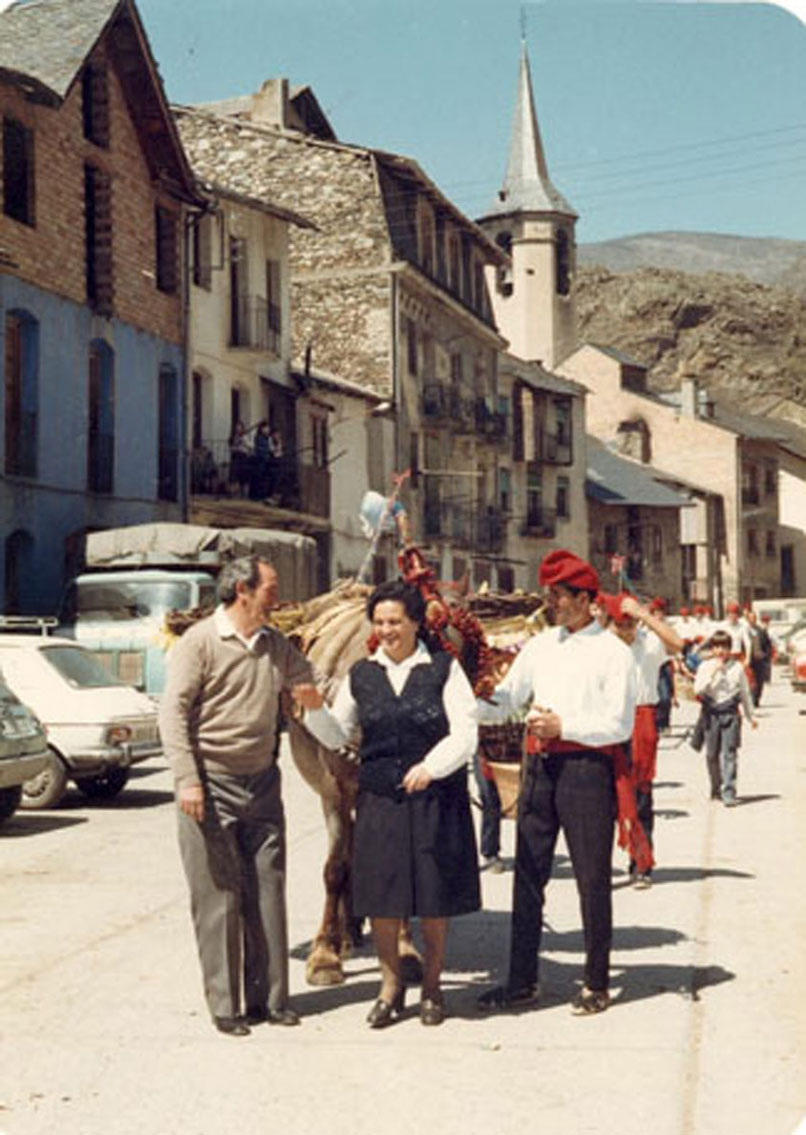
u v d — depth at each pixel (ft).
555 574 23.32
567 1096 18.86
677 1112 18.20
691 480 280.31
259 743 22.58
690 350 613.52
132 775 60.90
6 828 44.96
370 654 23.76
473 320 184.14
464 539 180.45
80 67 93.66
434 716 22.31
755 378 605.31
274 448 122.62
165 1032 22.04
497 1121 17.99
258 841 22.67
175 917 30.71
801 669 103.24
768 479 294.46
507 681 23.72
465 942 27.81
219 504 114.52
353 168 159.02
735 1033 21.47
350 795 25.12
